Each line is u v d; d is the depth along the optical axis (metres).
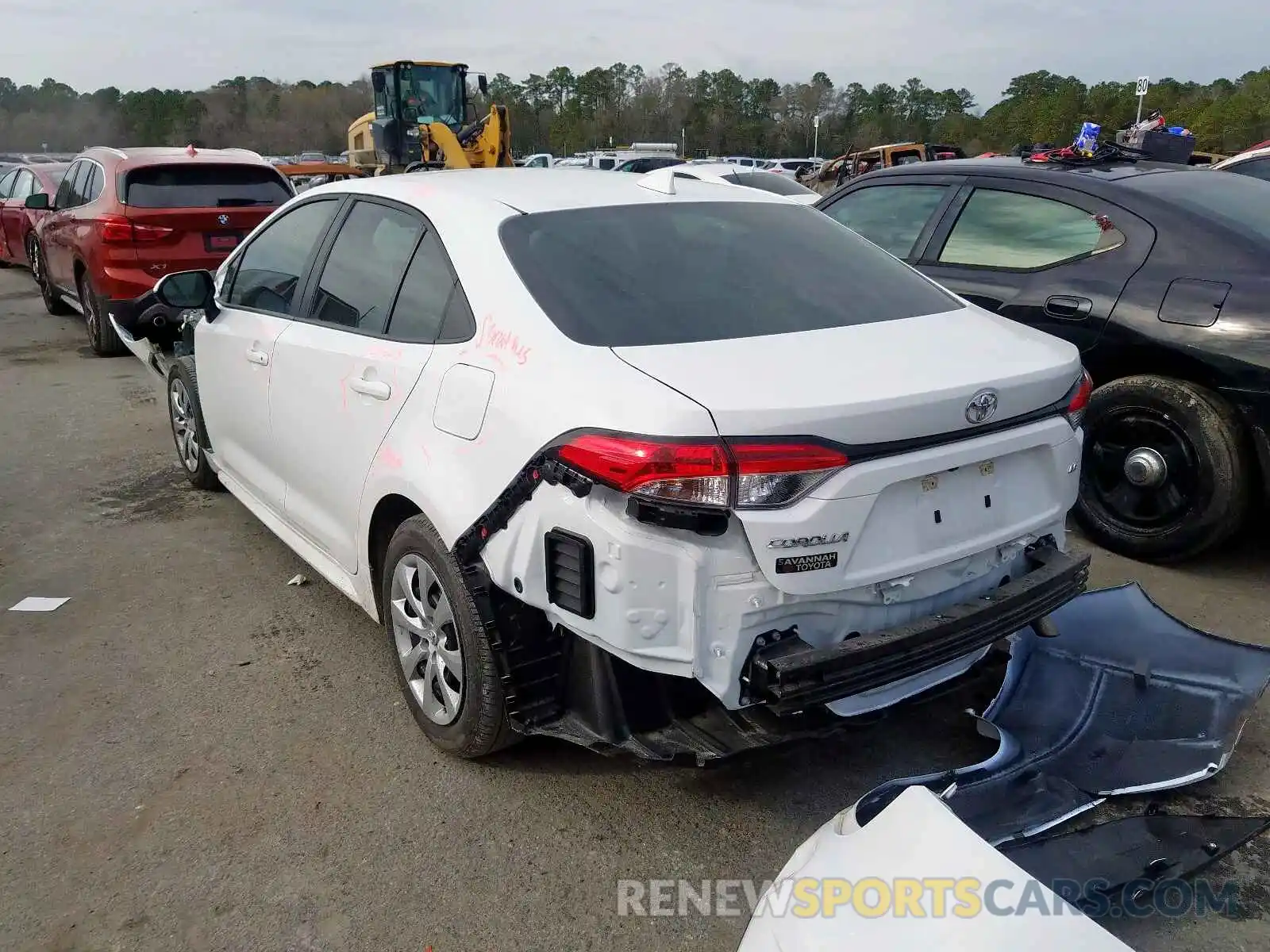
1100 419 4.36
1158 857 2.28
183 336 5.42
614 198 3.23
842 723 2.53
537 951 2.35
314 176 21.06
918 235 5.22
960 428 2.42
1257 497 4.10
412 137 19.39
